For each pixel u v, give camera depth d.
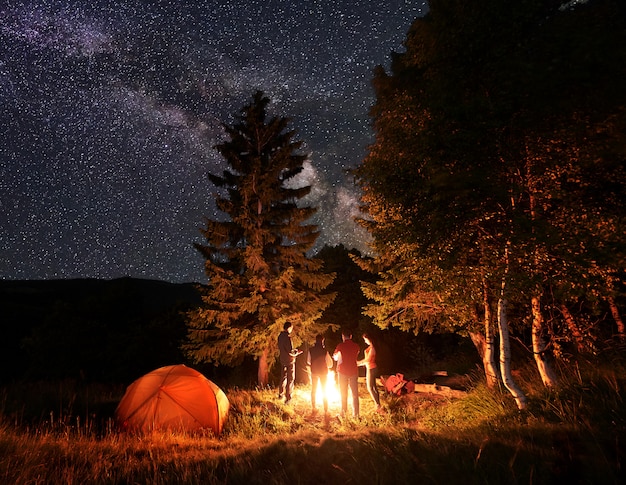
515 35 5.05
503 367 6.01
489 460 3.70
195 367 18.92
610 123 4.68
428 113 5.62
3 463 4.74
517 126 5.01
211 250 15.82
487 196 5.27
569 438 3.87
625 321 7.82
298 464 4.60
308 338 15.45
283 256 16.19
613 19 4.75
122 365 16.98
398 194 6.02
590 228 5.03
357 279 23.98
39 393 10.44
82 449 5.90
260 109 17.59
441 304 8.90
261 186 15.77
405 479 3.63
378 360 17.72
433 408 8.70
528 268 5.35
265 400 11.07
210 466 5.07
